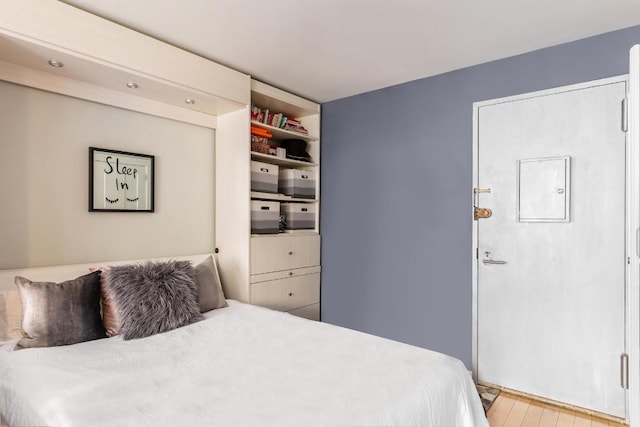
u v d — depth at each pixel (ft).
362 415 3.95
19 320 6.26
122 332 6.48
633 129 4.87
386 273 10.36
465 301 9.01
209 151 10.23
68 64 6.76
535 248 8.13
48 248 7.34
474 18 6.84
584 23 7.00
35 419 4.18
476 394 5.41
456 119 9.18
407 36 7.53
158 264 7.52
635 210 4.88
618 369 7.23
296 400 4.28
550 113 7.95
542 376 8.02
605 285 7.38
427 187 9.62
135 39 7.16
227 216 9.95
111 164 8.18
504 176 8.50
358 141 10.99
